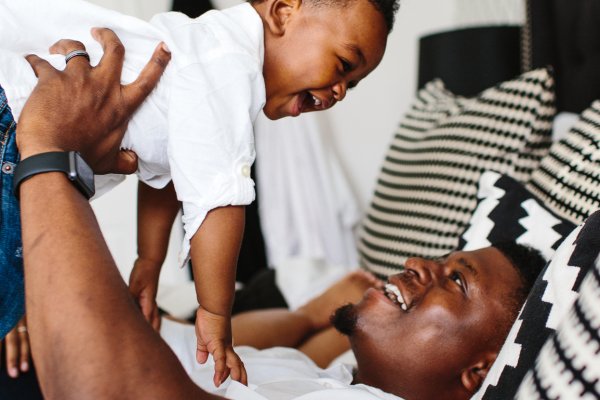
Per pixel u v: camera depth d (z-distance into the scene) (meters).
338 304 1.87
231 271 0.96
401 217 1.96
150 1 2.68
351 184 2.85
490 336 1.25
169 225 1.21
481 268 1.30
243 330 1.72
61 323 0.71
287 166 2.55
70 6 1.01
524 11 2.24
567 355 0.69
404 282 1.31
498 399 0.98
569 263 1.03
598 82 2.02
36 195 0.78
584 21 2.03
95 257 0.74
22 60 0.94
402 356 1.27
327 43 1.08
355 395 1.02
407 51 2.73
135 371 0.71
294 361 1.38
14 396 0.97
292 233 2.56
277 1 1.08
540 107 1.78
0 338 0.94
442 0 2.65
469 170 1.83
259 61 1.02
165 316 1.63
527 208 1.46
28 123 0.84
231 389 1.02
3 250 0.91
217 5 2.71
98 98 0.90
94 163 0.92
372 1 1.09
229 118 0.95
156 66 0.96
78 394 0.69
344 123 2.83
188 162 0.93
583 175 1.45
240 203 0.95
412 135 2.13
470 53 2.28
